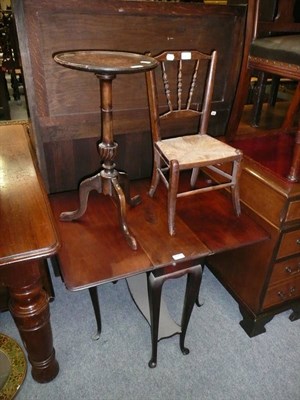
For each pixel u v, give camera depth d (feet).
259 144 5.71
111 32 4.62
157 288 3.96
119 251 4.05
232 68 5.68
